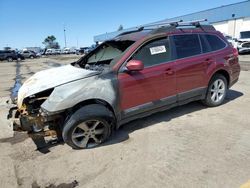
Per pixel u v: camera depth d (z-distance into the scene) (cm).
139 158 354
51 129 387
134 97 415
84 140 386
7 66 2416
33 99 379
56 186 306
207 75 511
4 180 322
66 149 394
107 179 312
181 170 319
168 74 446
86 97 372
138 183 300
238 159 336
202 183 291
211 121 475
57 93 364
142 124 476
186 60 473
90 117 371
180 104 487
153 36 439
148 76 423
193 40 496
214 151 360
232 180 292
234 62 566
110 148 389
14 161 368
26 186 309
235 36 3572
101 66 432
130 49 416
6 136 461
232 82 575
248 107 548
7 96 812
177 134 425
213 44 530
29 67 2133
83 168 339
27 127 371
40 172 336
